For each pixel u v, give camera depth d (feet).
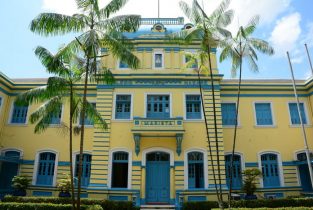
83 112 41.81
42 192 63.77
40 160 67.10
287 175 65.72
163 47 68.64
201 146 60.95
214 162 60.03
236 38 48.49
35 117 42.47
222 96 71.61
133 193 57.47
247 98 71.46
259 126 68.90
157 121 60.03
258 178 64.90
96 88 70.13
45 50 41.63
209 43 46.42
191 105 64.69
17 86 71.97
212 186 58.18
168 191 59.11
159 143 61.16
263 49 47.98
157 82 65.57
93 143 61.16
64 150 66.90
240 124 69.15
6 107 70.38
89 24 42.32
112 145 61.05
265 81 72.08
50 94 42.70
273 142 67.82
